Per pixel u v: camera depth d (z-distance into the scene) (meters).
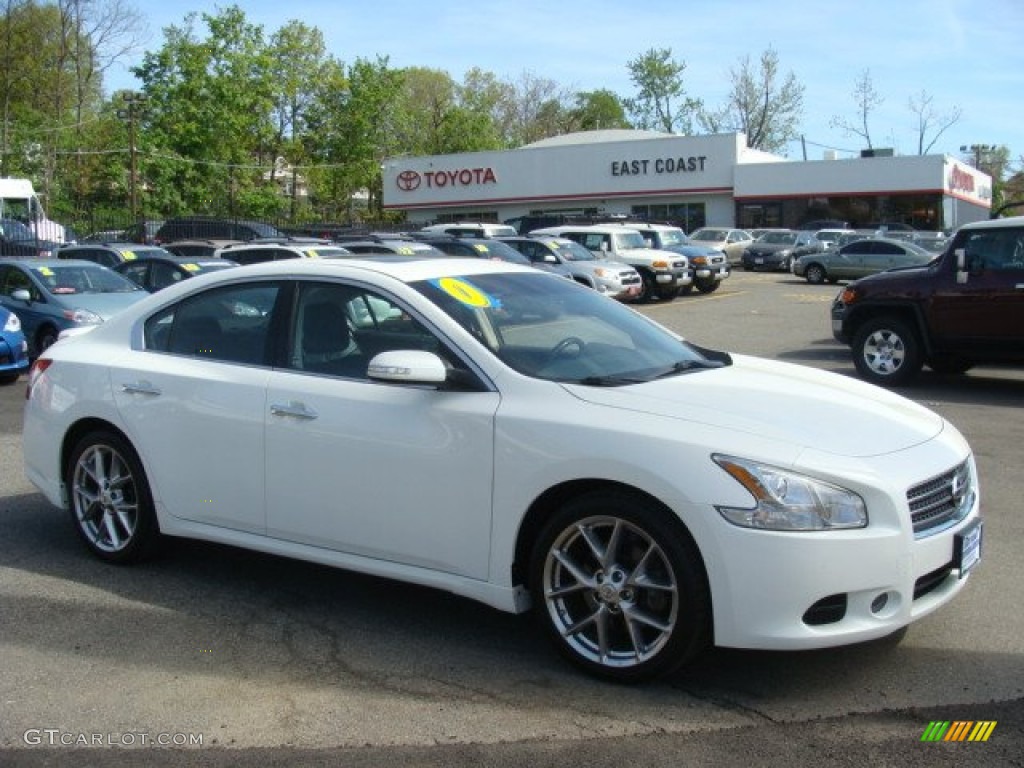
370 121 59.44
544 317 4.84
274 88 55.28
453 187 55.47
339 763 3.49
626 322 5.21
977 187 52.56
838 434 3.98
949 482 4.04
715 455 3.78
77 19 62.97
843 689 3.98
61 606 4.98
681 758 3.47
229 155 54.00
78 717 3.85
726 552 3.71
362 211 67.06
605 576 4.02
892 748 3.52
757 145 81.19
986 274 10.80
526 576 4.29
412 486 4.39
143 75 53.03
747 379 4.57
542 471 4.06
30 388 5.88
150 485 5.30
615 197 51.56
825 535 3.66
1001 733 3.62
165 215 52.34
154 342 5.44
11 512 6.66
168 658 4.38
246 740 3.66
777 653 4.32
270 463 4.80
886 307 11.59
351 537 4.60
